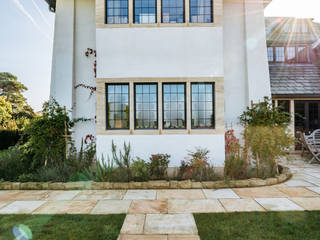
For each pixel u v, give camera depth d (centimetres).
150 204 414
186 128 614
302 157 872
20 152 646
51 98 670
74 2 731
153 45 623
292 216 352
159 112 615
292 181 554
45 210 389
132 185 509
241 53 726
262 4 718
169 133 611
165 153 609
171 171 606
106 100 627
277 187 507
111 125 634
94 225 329
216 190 490
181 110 628
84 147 713
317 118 959
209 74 620
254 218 347
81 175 568
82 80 729
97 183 511
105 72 621
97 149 613
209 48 621
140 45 623
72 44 717
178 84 630
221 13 622
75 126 716
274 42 1112
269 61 1109
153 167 561
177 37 623
